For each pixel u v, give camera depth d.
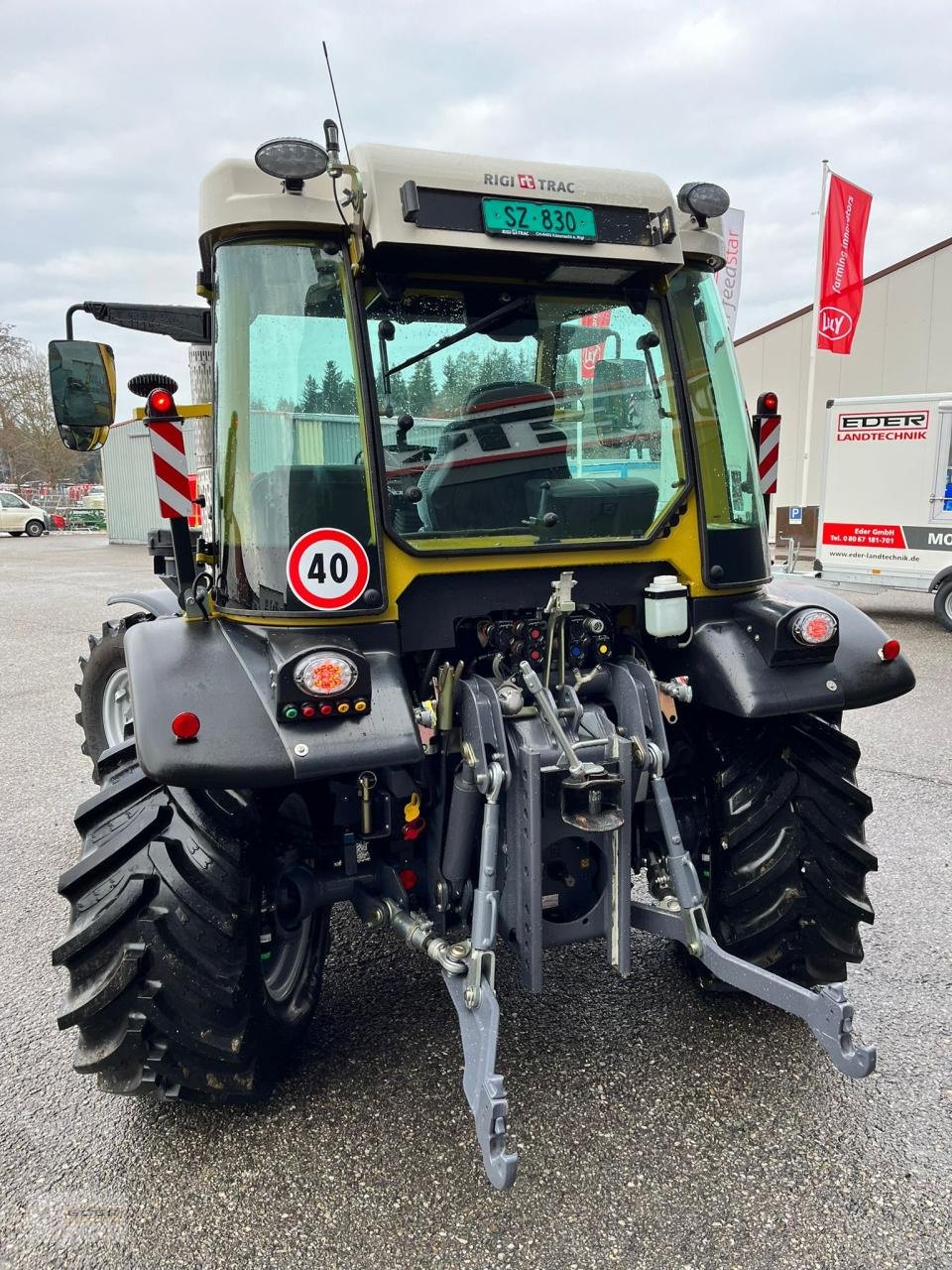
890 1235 2.01
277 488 2.25
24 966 3.25
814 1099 2.46
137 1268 1.97
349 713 2.09
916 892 3.72
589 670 2.58
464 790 2.35
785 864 2.58
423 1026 2.83
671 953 3.25
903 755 5.58
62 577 16.45
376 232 2.15
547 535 2.51
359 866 2.63
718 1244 1.99
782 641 2.47
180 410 3.01
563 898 2.42
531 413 2.49
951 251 18.56
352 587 2.27
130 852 2.25
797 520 11.76
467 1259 1.97
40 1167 2.27
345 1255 1.99
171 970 2.18
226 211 2.21
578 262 2.40
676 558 2.62
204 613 2.41
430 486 2.39
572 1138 2.32
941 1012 2.88
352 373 2.29
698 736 2.80
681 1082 2.54
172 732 2.02
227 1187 2.19
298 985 2.68
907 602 12.46
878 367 19.91
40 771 5.53
